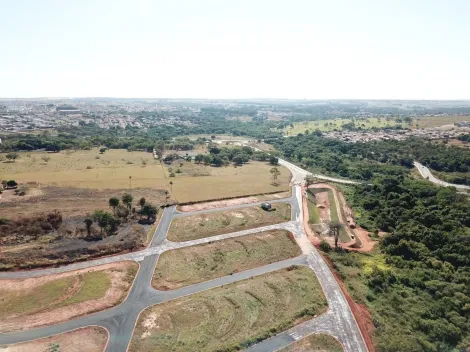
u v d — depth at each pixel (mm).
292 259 106812
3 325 73000
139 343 68688
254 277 95625
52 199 150250
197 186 181125
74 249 105500
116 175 195375
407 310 82875
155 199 155875
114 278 92125
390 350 68812
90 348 67062
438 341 73625
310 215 145500
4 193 156250
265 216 142125
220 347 68062
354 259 107500
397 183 172250
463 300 86125
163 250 109438
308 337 72062
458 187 188000
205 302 82750
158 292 86938
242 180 198625
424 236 118125
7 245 107938
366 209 153875
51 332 71375
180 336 71062
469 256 107688
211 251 109750
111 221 120875
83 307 79500
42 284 88688
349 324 76500
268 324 75438
